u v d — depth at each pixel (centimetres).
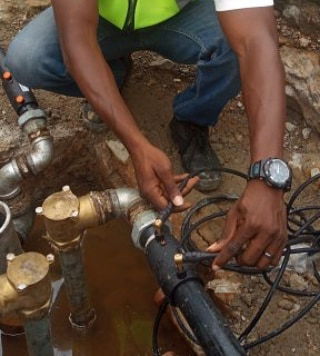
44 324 145
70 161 234
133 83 242
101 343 204
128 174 218
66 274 171
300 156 224
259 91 140
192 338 173
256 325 180
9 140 225
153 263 144
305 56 234
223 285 187
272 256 134
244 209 132
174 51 202
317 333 179
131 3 181
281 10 247
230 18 146
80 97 220
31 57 192
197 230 199
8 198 197
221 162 222
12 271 135
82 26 150
